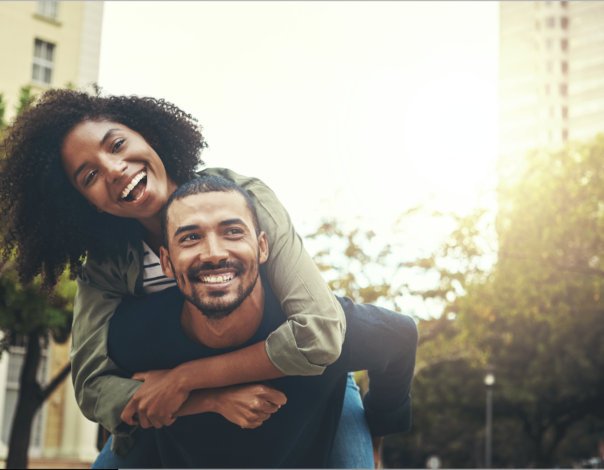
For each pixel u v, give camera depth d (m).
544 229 12.70
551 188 12.86
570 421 24.08
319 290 1.62
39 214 1.77
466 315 13.91
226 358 1.59
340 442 2.04
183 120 1.83
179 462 1.91
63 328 10.20
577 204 12.87
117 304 1.80
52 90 1.77
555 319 14.22
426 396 24.11
